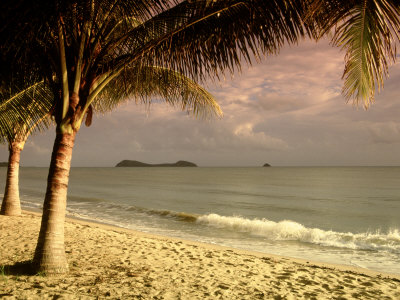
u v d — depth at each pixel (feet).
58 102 13.99
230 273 18.25
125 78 15.87
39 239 14.40
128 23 14.64
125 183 166.71
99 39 14.08
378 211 71.00
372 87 9.26
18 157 33.94
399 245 32.99
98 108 22.90
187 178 245.65
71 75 13.76
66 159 14.14
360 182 198.29
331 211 70.33
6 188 33.27
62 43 12.87
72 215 49.88
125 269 16.98
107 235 27.40
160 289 14.23
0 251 18.92
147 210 57.00
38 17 10.51
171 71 17.29
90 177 251.80
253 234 38.34
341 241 34.65
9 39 11.20
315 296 15.07
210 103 19.69
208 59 12.29
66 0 10.71
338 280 18.47
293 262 23.29
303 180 223.51
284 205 79.92
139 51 13.14
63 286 13.16
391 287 17.65
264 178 256.32
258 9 10.40
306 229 39.09
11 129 19.99
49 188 14.14
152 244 25.03
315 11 9.18
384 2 8.15
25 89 16.65
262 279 17.47
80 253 19.89
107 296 12.67
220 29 11.68
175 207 72.64
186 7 11.76
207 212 65.87
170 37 12.53
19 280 13.35
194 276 16.93
